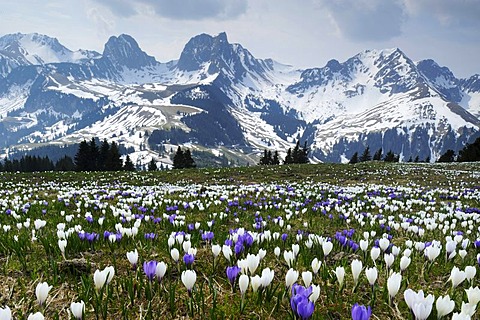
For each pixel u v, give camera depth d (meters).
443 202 15.38
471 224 9.45
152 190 19.36
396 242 7.55
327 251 4.71
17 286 4.35
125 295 4.00
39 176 30.61
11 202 13.38
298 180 28.91
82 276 4.06
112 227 8.34
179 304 3.83
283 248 6.21
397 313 3.74
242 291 3.46
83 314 3.03
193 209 12.05
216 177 31.02
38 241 6.48
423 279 4.88
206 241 6.79
